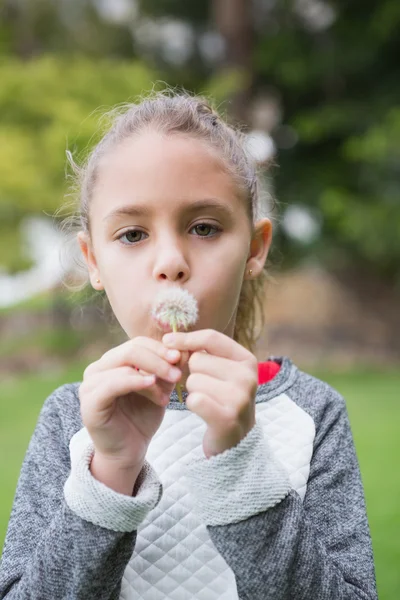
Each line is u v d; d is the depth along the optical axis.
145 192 0.67
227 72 5.08
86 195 0.79
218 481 0.60
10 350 5.04
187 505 0.71
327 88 5.32
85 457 0.63
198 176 0.68
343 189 5.18
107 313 1.06
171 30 5.73
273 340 5.04
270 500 0.60
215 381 0.58
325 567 0.61
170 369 0.59
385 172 4.92
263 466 0.60
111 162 0.70
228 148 0.72
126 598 0.69
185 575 0.69
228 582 0.69
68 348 5.12
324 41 5.28
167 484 0.72
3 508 1.90
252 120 5.32
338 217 4.99
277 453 0.73
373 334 5.16
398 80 5.11
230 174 0.70
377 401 3.45
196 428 0.74
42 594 0.61
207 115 0.77
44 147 4.62
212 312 0.67
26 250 5.44
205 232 0.68
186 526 0.70
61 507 0.63
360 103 5.13
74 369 4.80
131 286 0.67
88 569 0.60
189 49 5.71
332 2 5.20
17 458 2.54
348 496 0.73
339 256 5.27
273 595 0.59
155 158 0.68
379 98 5.12
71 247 1.03
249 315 0.95
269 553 0.60
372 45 5.06
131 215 0.68
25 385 4.27
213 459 0.60
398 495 1.87
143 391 0.59
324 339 5.09
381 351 5.09
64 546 0.61
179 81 5.61
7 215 5.19
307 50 5.28
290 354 4.96
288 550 0.60
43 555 0.62
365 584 0.66
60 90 4.75
